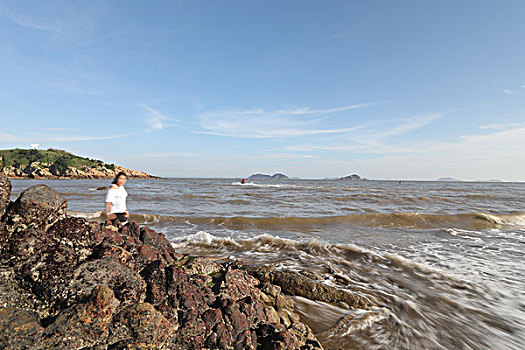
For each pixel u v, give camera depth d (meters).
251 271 6.43
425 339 4.33
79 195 24.19
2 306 2.93
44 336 2.74
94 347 2.88
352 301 5.42
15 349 2.54
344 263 7.74
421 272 7.11
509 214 15.92
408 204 21.56
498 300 5.66
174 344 3.32
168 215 15.01
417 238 11.03
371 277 6.83
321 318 4.88
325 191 35.47
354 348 4.09
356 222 14.02
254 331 3.79
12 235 3.36
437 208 19.58
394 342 4.24
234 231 11.98
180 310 3.57
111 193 7.43
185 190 35.47
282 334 3.60
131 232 5.23
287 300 5.12
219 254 8.66
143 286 3.58
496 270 7.36
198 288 3.94
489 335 4.45
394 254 8.55
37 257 3.29
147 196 25.12
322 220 13.96
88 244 3.82
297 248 9.13
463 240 10.77
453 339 4.35
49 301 3.13
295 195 28.12
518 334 4.48
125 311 3.12
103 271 3.40
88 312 2.92
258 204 20.80
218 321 3.60
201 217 13.86
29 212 3.47
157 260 4.10
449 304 5.47
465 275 6.99
